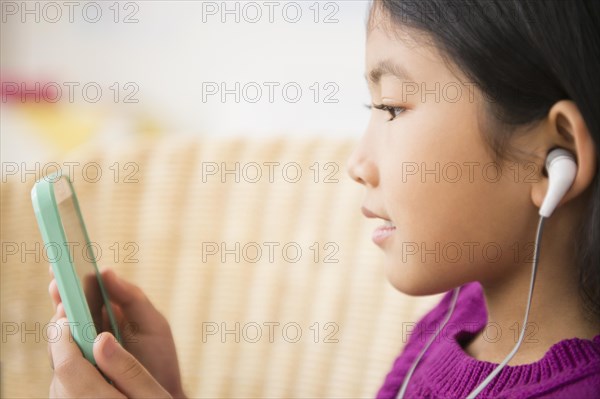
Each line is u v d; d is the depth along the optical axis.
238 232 1.22
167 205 1.25
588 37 0.52
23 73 1.65
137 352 0.80
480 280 0.61
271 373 1.18
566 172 0.53
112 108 1.65
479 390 0.59
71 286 0.63
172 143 1.27
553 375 0.56
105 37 1.64
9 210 1.24
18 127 1.62
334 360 1.14
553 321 0.59
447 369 0.65
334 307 1.16
